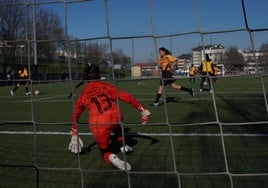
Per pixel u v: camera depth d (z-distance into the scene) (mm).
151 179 3582
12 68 13094
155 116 7914
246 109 8797
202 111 8625
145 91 17000
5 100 13805
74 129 4418
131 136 5594
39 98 14383
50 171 3939
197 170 3803
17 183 3570
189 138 5359
